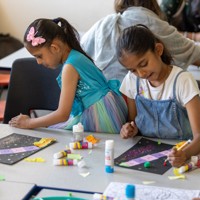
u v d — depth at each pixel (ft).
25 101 7.16
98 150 5.11
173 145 5.28
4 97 11.62
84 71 5.80
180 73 5.31
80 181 4.31
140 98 5.57
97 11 13.32
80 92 5.92
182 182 4.28
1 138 5.49
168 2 10.58
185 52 7.44
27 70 7.09
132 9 7.20
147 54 4.95
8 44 13.76
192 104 5.17
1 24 14.08
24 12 13.84
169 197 3.94
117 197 3.92
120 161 4.75
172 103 5.33
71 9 13.48
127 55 4.94
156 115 5.49
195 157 4.69
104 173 4.48
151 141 5.43
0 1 13.85
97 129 5.94
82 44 7.44
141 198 3.92
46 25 5.68
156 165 4.66
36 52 5.74
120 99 6.02
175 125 5.42
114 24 7.06
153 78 5.19
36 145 5.24
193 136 5.08
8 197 4.00
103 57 7.09
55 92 7.03
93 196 3.95
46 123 5.76
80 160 4.77
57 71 6.96
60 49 5.79
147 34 5.02
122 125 5.90
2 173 4.50
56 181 4.31
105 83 6.11
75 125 5.56
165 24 7.24
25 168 4.62
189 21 10.69
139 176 4.40
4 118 7.20
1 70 8.34
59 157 4.85
